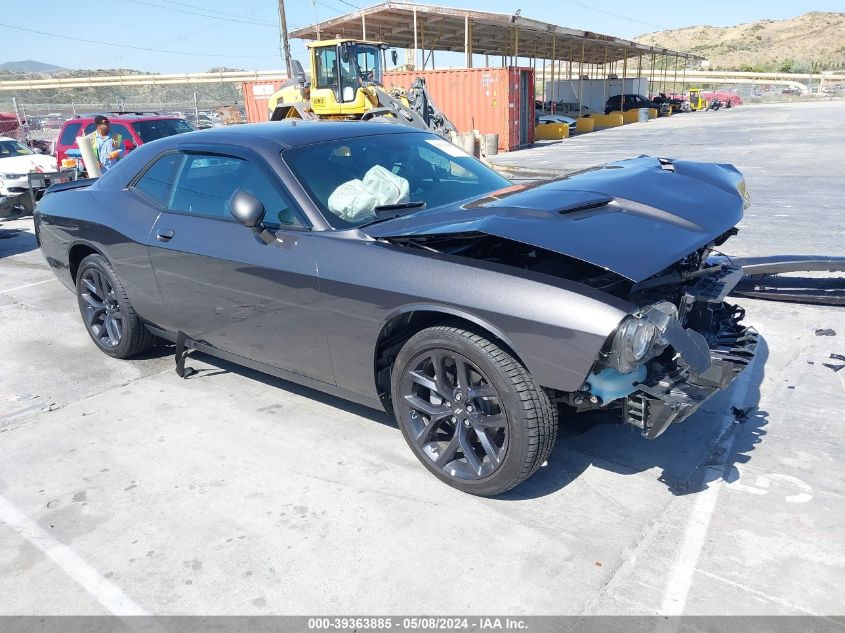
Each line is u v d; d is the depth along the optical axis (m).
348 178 3.50
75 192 4.86
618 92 41.91
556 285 2.58
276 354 3.59
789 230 7.68
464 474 2.94
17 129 24.69
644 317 2.48
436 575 2.48
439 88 24.00
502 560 2.54
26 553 2.75
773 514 2.71
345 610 2.34
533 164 16.52
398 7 24.55
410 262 2.91
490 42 34.53
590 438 3.39
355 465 3.26
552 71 34.75
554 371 2.53
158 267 3.99
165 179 4.12
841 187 10.54
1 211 8.76
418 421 3.09
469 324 2.83
